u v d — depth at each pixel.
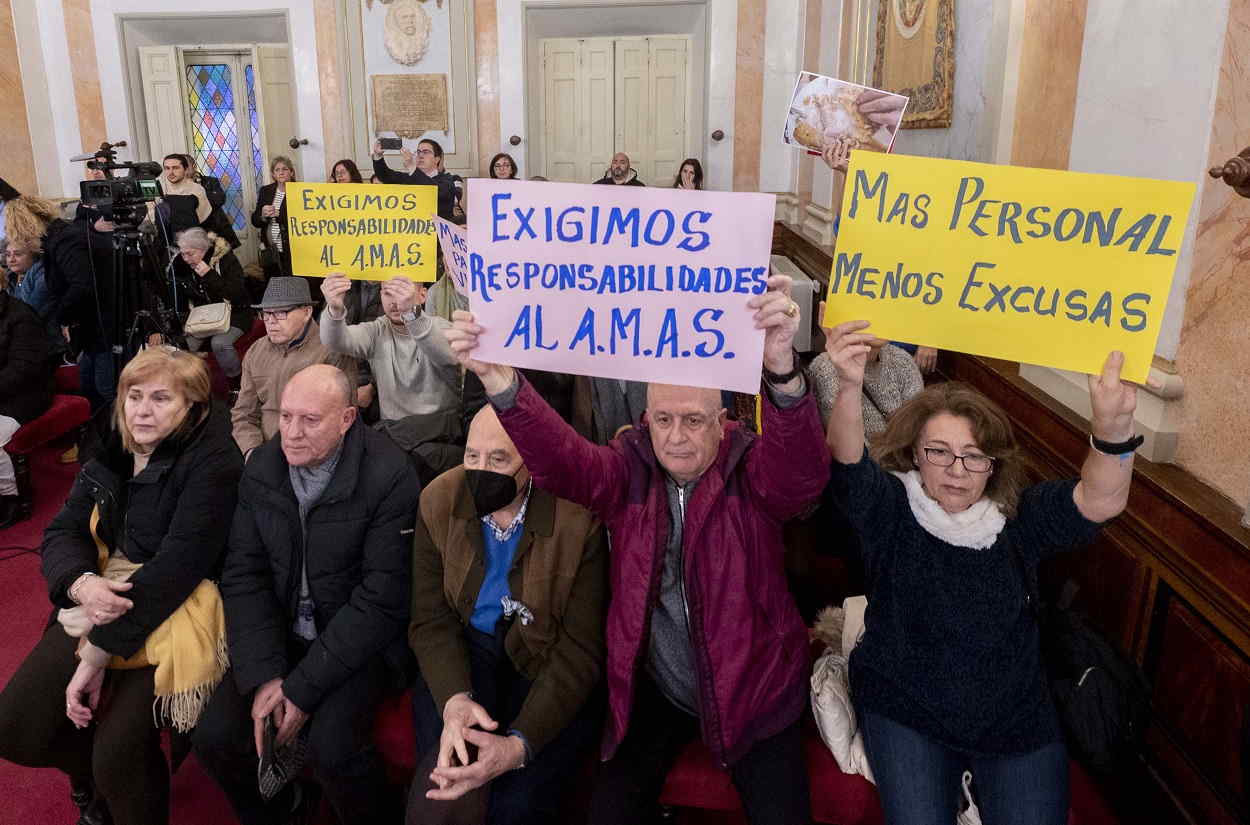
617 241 1.69
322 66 9.22
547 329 1.75
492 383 1.80
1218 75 2.21
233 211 10.14
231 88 9.77
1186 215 1.55
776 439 1.78
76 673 2.26
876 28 5.62
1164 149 2.45
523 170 9.48
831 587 2.96
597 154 9.91
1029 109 3.40
